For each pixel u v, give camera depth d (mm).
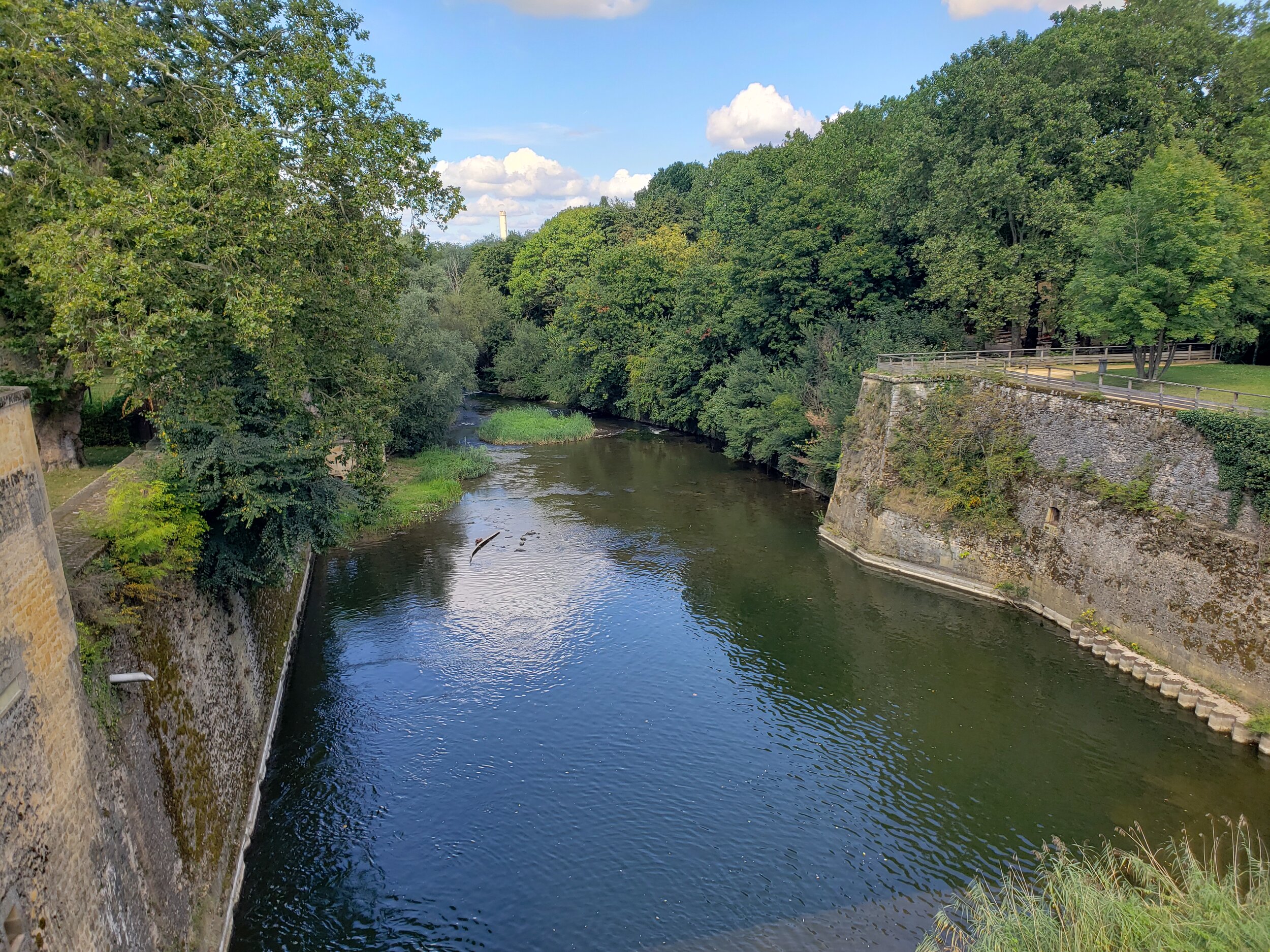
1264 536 21188
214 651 18094
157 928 12195
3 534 8773
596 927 15375
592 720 22594
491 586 32375
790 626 28828
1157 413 25125
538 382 80500
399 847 17562
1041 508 29828
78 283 14273
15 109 17688
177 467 16750
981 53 40812
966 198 38281
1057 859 16047
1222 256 25844
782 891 16250
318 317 20156
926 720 22500
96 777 10859
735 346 58812
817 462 44656
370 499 22969
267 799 19125
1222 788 18953
